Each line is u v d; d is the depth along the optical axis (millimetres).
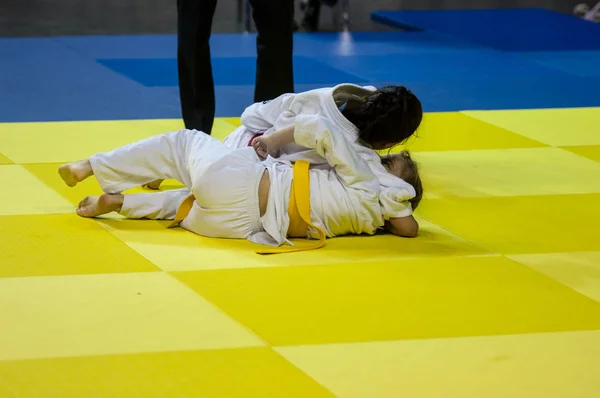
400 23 15859
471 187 7203
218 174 5648
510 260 5602
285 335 4457
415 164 6191
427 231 6105
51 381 3959
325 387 3988
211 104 7727
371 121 5805
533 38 15000
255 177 5664
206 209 5703
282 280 5117
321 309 4762
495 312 4832
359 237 5918
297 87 10945
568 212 6629
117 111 9477
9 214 6020
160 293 4879
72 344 4289
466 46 14125
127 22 15055
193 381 4000
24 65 11453
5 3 15961
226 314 4656
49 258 5297
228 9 16516
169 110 9641
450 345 4430
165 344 4320
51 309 4633
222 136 8602
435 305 4879
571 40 14969
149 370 4082
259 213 5688
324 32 14852
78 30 14133
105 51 12680
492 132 9016
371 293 4992
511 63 12945
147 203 6020
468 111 9867
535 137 8875
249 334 4449
